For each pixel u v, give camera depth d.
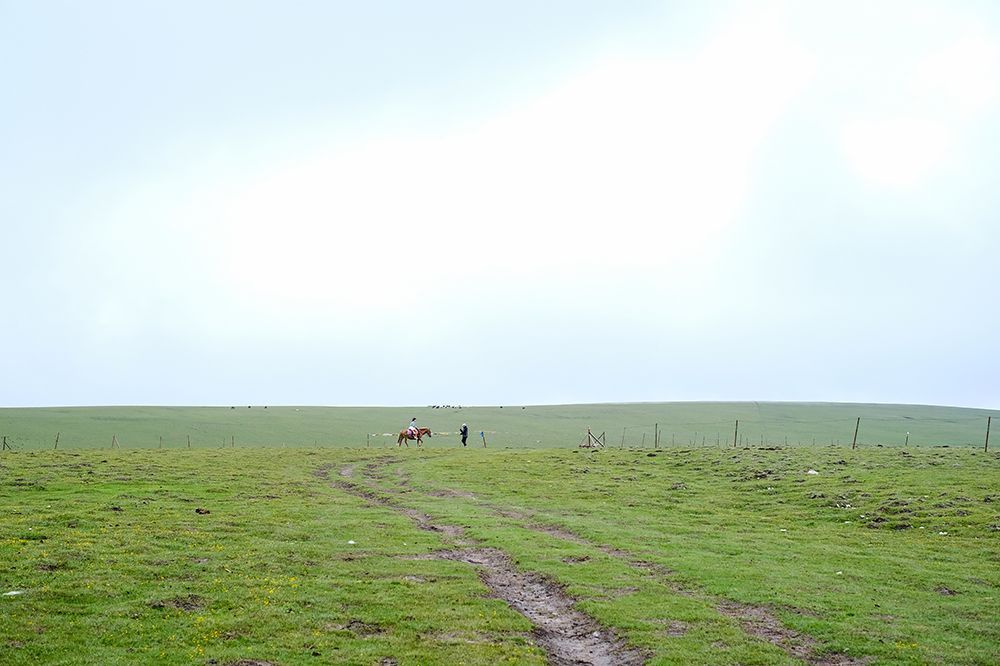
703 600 31.02
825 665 24.28
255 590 30.58
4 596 28.34
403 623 27.41
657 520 48.91
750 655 24.67
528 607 30.83
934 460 66.38
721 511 52.66
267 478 67.12
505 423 188.62
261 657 23.84
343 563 35.88
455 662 23.78
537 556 38.03
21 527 40.16
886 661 24.31
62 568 32.41
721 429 180.38
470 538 43.31
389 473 76.19
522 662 23.86
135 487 58.25
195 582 31.44
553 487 63.28
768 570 35.41
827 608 29.70
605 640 26.98
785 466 67.25
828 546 41.06
